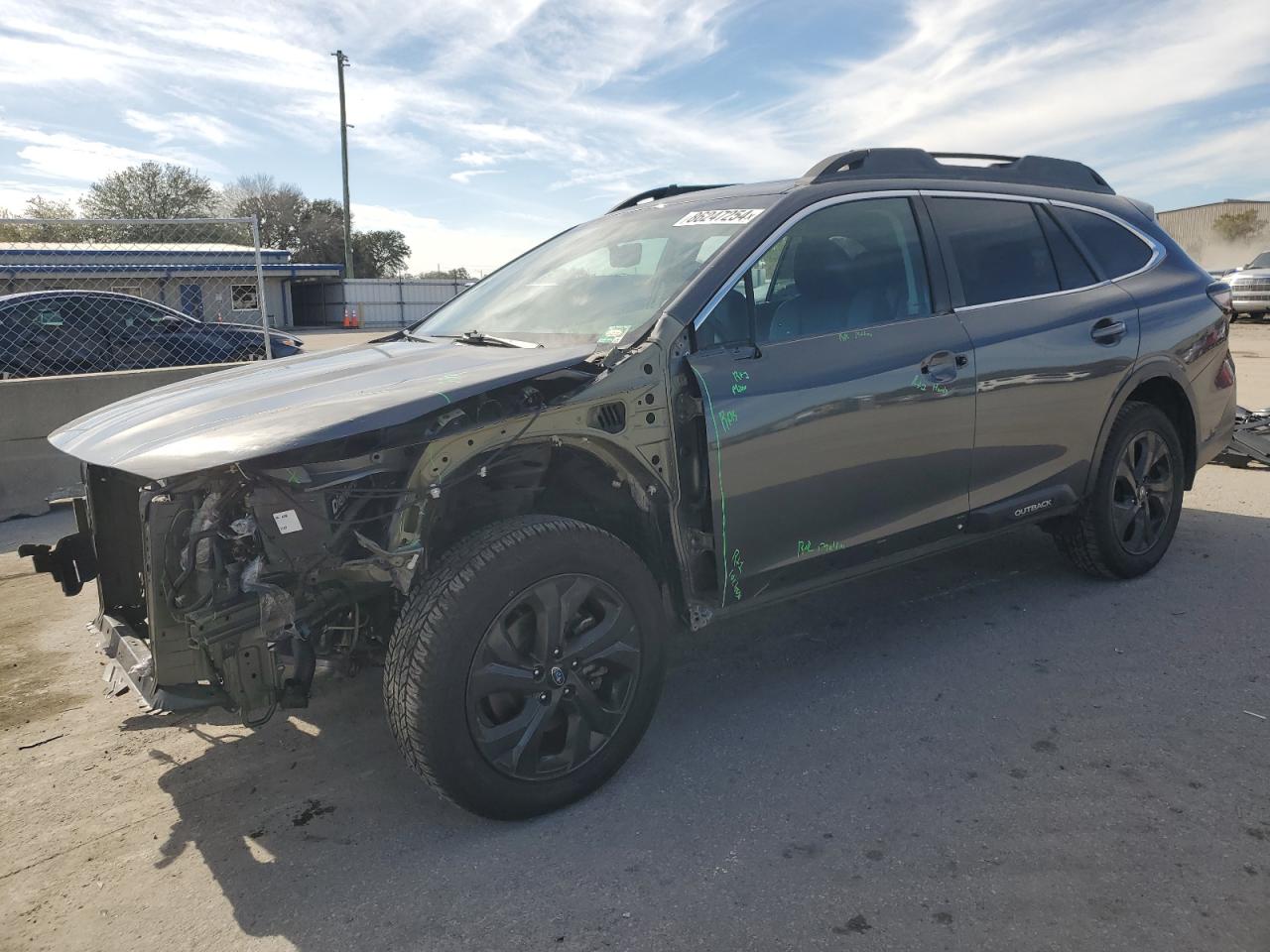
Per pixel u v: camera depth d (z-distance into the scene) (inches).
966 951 82.4
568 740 107.0
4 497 268.4
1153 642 147.9
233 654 95.7
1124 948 81.9
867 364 126.7
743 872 95.3
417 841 103.9
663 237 137.3
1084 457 159.0
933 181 147.8
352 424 92.1
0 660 161.9
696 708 133.0
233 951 87.5
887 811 104.9
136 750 128.6
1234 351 580.1
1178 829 99.0
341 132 1962.4
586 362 110.5
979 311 143.6
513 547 100.1
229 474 98.3
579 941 86.1
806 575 127.0
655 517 115.0
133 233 354.9
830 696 134.6
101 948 88.8
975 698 131.7
